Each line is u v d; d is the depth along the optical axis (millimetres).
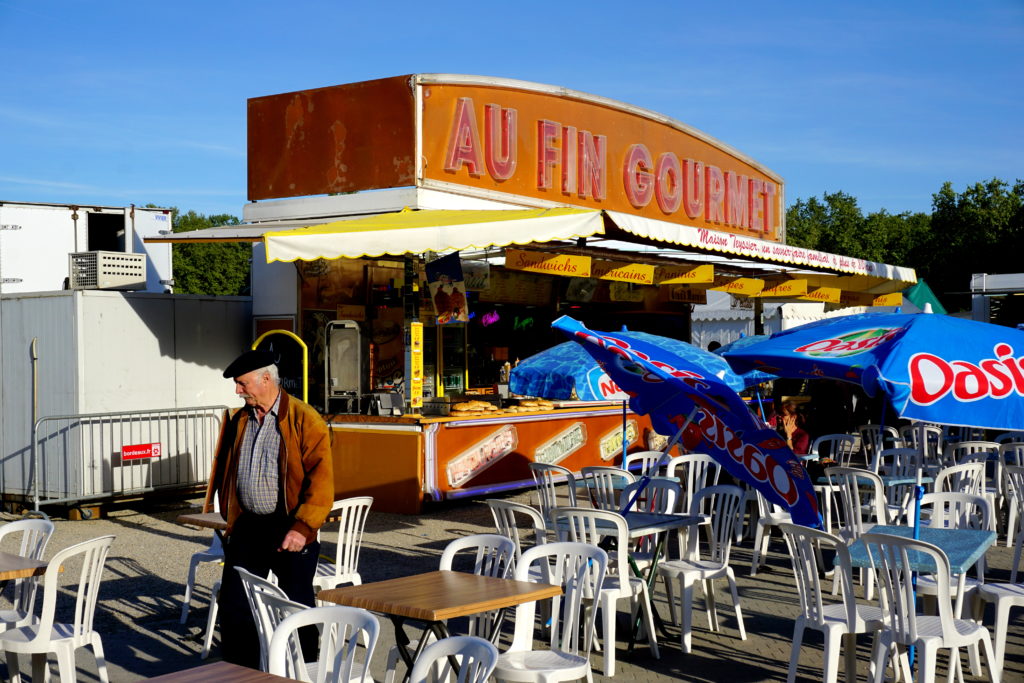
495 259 15352
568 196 15953
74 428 12227
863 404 18391
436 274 10969
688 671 6418
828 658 5586
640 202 17688
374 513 12141
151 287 17438
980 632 5516
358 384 12586
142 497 12773
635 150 17531
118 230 17328
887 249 48375
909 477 10164
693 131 19062
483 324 17094
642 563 7676
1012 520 10008
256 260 14070
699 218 19328
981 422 5523
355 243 9094
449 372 15883
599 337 6855
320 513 5461
